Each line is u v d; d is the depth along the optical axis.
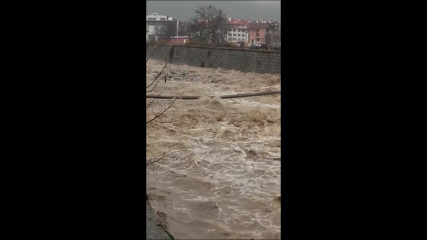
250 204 4.85
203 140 8.28
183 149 7.50
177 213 4.48
